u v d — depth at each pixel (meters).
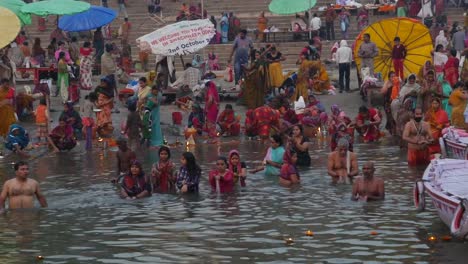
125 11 53.03
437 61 36.00
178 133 31.97
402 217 18.20
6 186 20.16
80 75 38.19
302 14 51.28
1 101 30.72
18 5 36.16
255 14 53.66
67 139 29.03
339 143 22.30
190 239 16.88
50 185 22.89
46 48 46.25
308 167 24.58
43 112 30.45
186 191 21.28
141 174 21.05
